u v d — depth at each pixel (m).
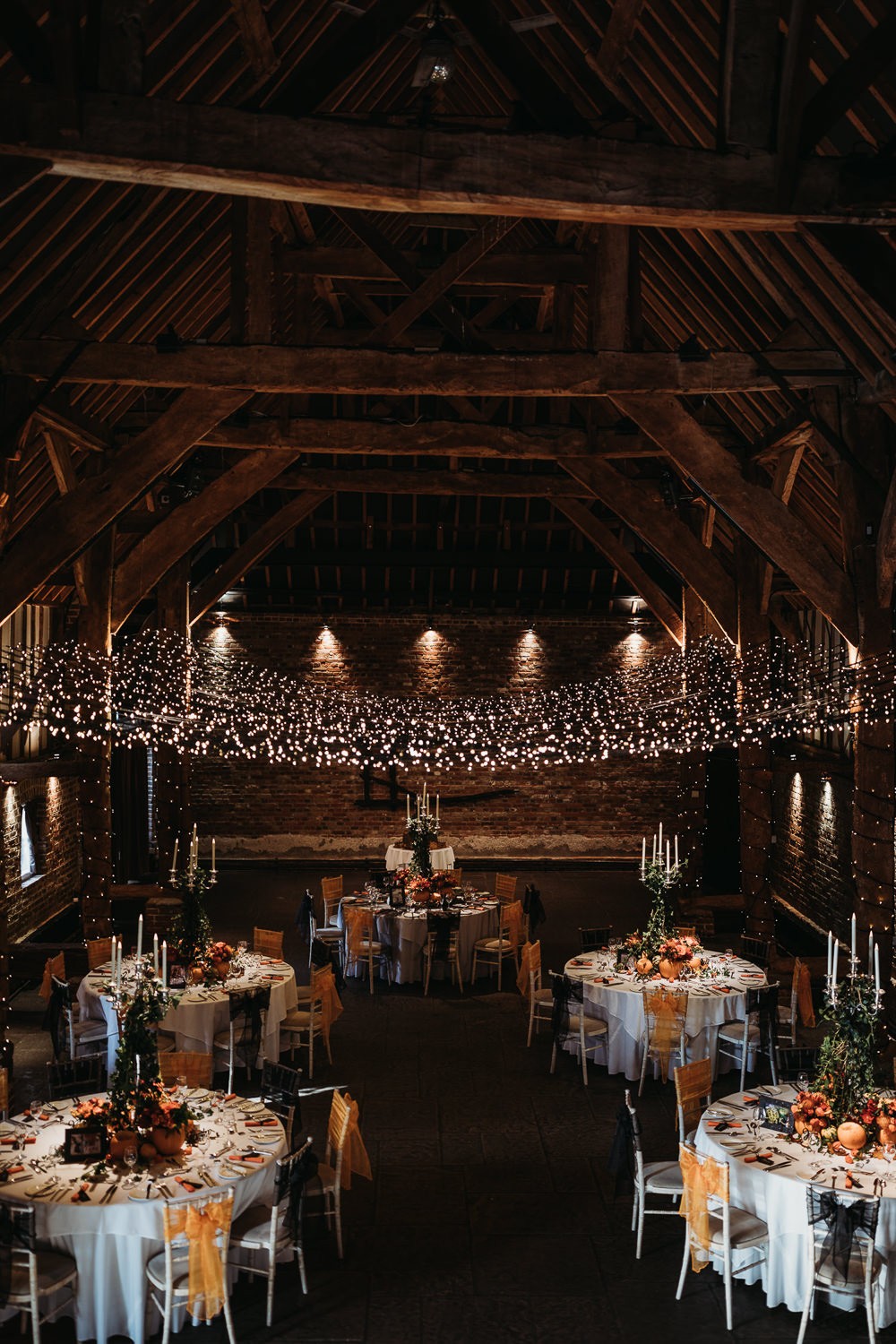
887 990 10.00
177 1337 6.11
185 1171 6.38
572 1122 9.05
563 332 12.25
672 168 5.56
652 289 11.38
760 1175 6.43
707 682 15.79
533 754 19.19
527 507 18.00
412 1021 11.66
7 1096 7.59
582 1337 6.13
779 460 11.20
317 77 5.40
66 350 9.24
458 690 19.80
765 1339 6.14
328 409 16.56
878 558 9.66
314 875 18.97
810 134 5.56
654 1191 6.94
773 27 5.57
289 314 13.65
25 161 5.33
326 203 5.61
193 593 15.97
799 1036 10.93
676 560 13.21
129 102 5.25
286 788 19.77
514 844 19.97
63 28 5.08
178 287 10.81
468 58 11.03
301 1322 6.25
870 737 10.08
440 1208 7.59
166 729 15.19
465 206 5.59
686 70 7.94
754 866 13.27
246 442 12.08
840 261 5.75
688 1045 9.81
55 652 15.07
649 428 9.84
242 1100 7.44
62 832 16.23
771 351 9.48
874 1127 6.74
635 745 19.58
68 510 9.77
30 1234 5.75
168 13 7.65
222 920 15.88
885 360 8.08
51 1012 9.85
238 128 5.32
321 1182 6.98
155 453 9.89
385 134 5.41
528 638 19.80
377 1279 6.71
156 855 19.36
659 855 10.69
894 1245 6.18
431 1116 9.18
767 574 13.15
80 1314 6.04
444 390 9.58
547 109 5.55
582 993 10.03
